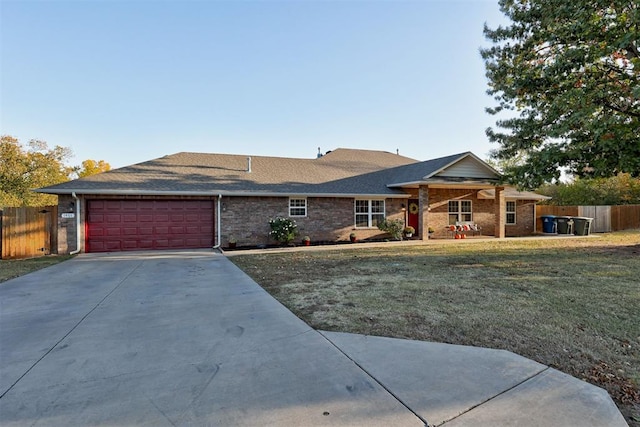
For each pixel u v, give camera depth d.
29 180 24.67
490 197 18.67
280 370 3.06
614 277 7.23
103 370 3.08
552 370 3.09
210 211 13.67
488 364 3.18
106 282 6.99
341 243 15.34
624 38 9.15
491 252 11.45
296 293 5.95
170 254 11.52
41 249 11.55
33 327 4.27
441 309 4.97
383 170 19.44
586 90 10.27
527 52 12.62
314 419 2.32
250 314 4.75
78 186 12.12
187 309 5.02
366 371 3.04
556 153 11.51
